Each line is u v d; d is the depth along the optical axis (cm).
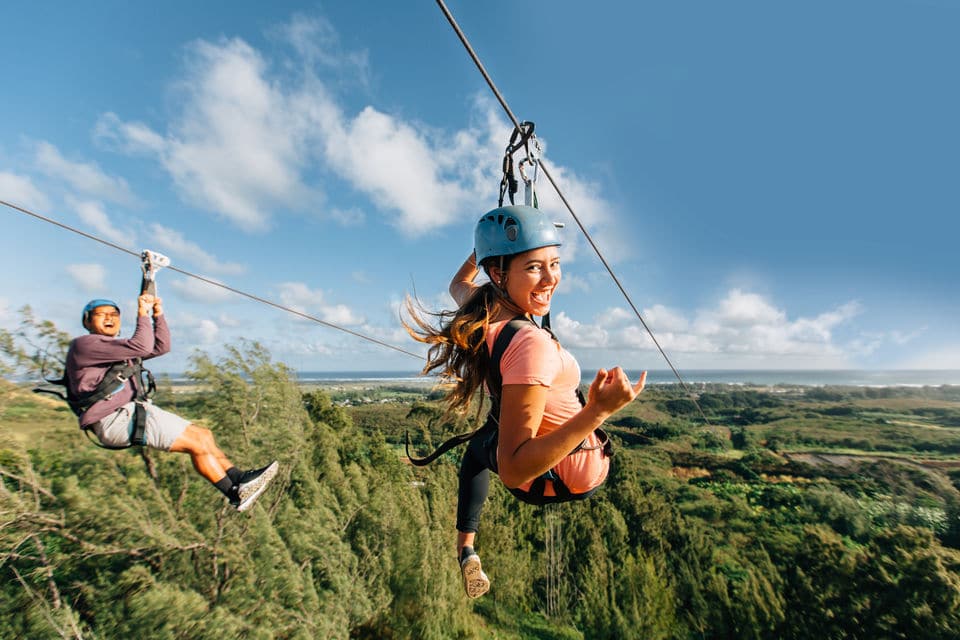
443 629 3828
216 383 2641
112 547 1958
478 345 175
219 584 2292
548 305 188
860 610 4538
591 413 114
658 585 5634
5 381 1625
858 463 15775
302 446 3122
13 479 1867
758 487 12531
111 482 2069
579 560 5938
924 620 4219
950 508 10881
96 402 470
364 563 3394
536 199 295
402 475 5525
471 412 210
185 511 2334
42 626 1700
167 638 1833
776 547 7606
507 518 6494
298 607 2511
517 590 5709
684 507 10306
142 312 497
